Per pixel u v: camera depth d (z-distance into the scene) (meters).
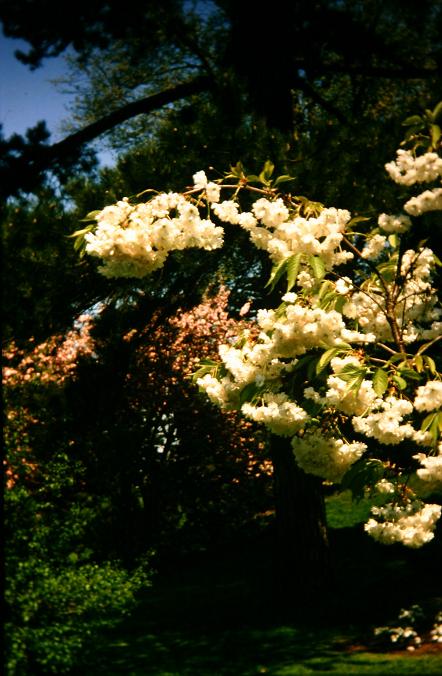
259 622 7.84
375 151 5.98
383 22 7.59
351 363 3.21
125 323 8.62
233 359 3.48
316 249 3.34
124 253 3.30
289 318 3.28
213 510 13.52
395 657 6.21
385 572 9.38
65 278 7.20
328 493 17.34
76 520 6.38
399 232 3.33
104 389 8.56
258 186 6.32
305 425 3.50
